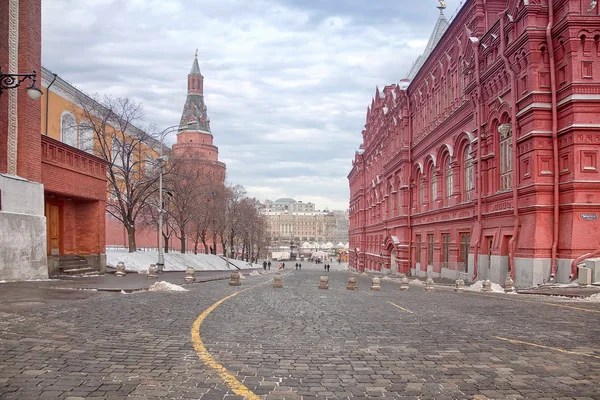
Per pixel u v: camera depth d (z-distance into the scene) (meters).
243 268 71.44
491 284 22.38
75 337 7.95
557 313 12.36
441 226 35.88
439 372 6.44
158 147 56.50
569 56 20.88
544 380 6.06
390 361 7.02
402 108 45.88
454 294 20.03
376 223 60.91
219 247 108.75
